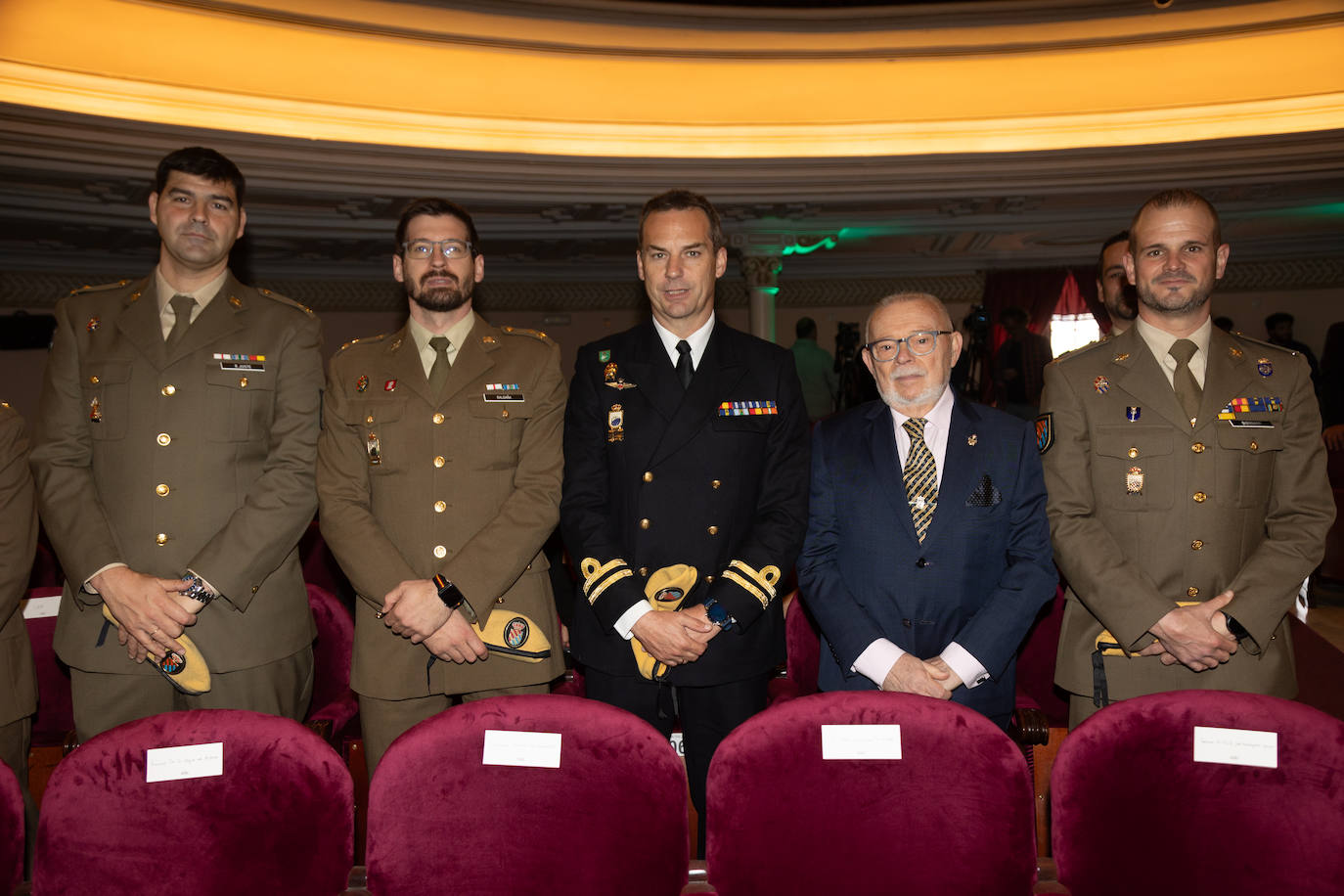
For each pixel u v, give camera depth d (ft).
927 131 21.88
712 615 5.76
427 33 17.70
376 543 6.13
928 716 4.74
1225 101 20.49
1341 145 19.38
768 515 6.15
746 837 4.72
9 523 6.15
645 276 6.37
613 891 4.70
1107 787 4.74
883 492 6.10
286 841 4.69
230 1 16.30
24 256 26.18
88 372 6.29
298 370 6.57
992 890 4.63
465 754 4.74
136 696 6.20
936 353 6.04
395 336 6.81
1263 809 4.54
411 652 6.26
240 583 6.07
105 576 5.87
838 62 20.45
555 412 6.66
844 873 4.66
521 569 6.18
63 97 17.20
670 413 6.23
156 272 6.64
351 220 23.97
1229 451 6.06
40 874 4.55
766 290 25.67
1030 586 5.82
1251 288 30.71
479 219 24.39
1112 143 21.43
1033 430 6.19
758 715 4.84
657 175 20.94
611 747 4.75
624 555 6.13
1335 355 29.17
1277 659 5.99
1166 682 6.06
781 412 6.38
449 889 4.68
